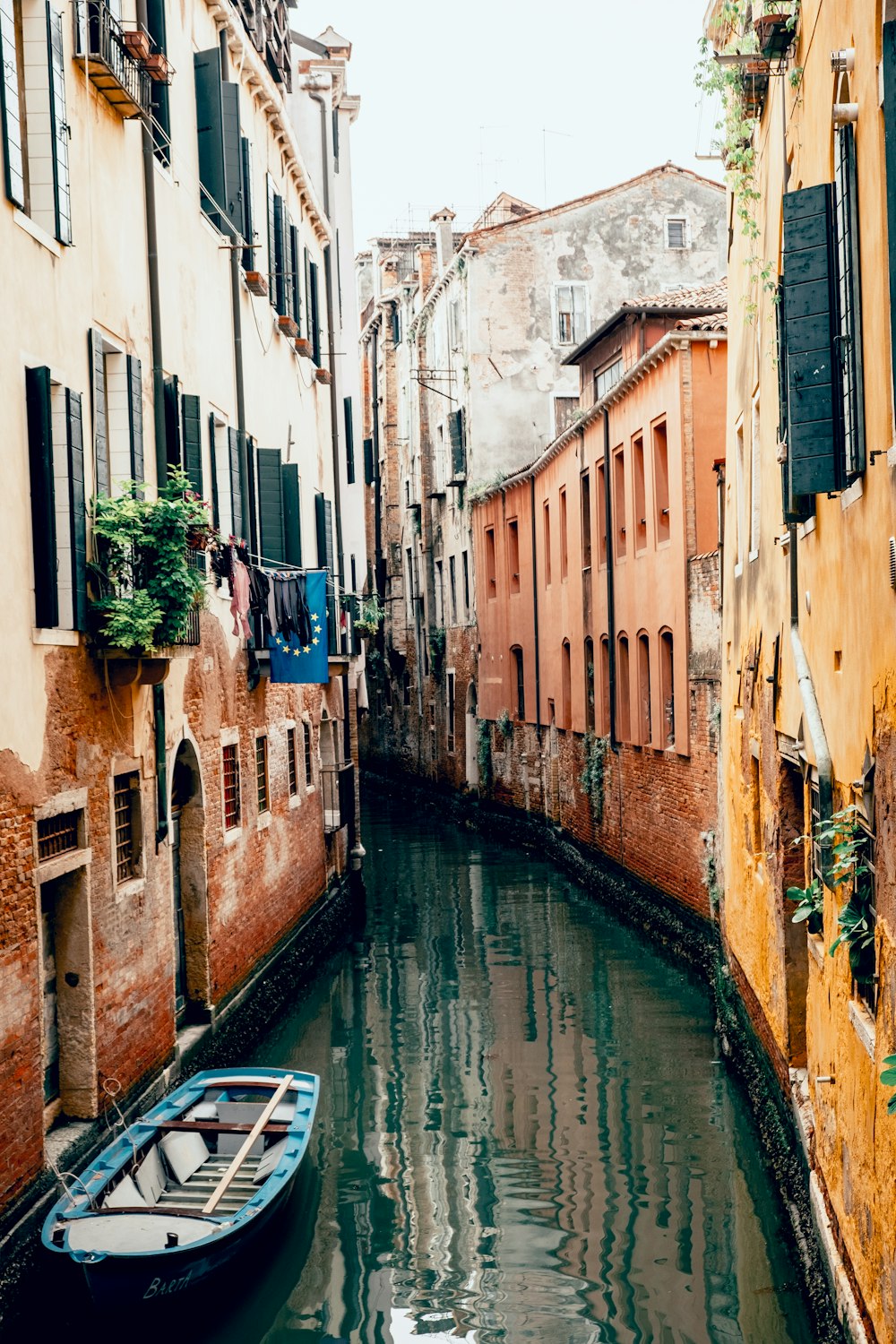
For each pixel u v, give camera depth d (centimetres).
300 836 1997
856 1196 738
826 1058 875
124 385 1172
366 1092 1380
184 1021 1381
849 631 782
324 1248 1015
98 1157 983
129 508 1066
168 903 1255
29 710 923
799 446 782
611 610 2414
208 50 1488
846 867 748
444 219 4075
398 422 4712
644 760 2172
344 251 2828
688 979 1784
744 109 1176
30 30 979
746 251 1366
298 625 1645
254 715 1691
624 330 2602
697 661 1830
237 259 1645
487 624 3603
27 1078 898
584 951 1983
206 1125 1063
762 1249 979
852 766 778
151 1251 796
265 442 1828
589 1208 1070
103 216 1131
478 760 3672
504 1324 886
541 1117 1280
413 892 2547
